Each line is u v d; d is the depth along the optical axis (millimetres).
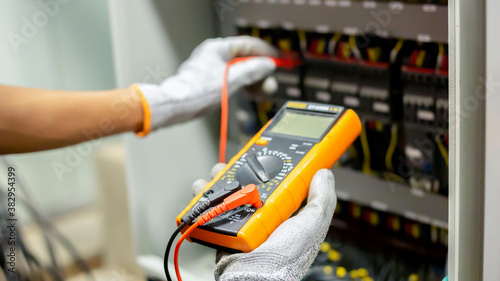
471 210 642
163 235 1325
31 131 892
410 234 1142
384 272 1105
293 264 649
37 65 1630
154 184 1293
